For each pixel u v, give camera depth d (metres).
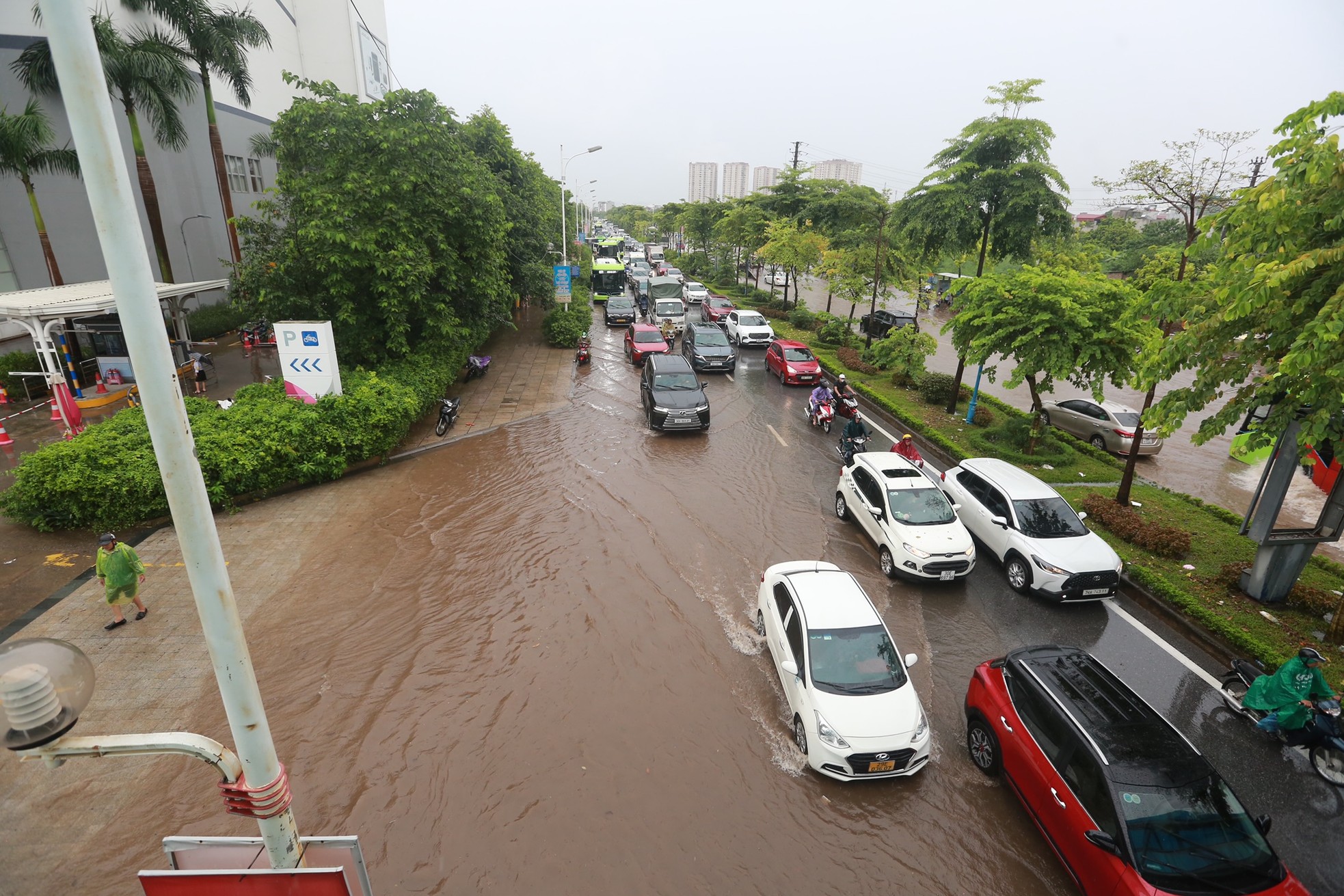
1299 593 9.85
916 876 6.13
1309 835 6.56
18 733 2.88
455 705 7.99
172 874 3.35
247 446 12.84
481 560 11.15
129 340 3.05
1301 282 7.89
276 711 7.84
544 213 31.84
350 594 10.16
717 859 6.23
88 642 8.80
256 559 11.09
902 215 20.55
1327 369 7.30
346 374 16.73
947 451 16.45
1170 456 17.34
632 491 14.02
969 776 7.25
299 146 16.08
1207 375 8.97
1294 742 7.45
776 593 8.95
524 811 6.64
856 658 7.72
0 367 17.67
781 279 57.16
